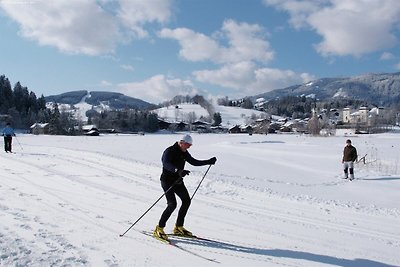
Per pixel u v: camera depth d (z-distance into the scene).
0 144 29.38
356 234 7.99
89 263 5.36
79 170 15.15
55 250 5.75
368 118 117.38
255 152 27.38
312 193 12.75
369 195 12.98
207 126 128.38
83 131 84.81
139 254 5.91
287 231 7.87
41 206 8.63
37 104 118.06
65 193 10.45
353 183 15.46
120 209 8.89
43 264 5.17
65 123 88.19
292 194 12.08
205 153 25.86
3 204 8.55
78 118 120.50
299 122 108.75
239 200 10.77
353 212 9.99
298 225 8.43
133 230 7.18
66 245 6.03
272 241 7.10
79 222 7.47
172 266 5.51
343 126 99.50
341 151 27.86
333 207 10.46
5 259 5.22
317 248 6.84
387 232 8.30
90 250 5.91
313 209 10.12
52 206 8.72
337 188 14.22
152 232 7.11
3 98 105.19
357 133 76.44
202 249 6.36
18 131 89.19
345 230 8.26
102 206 9.09
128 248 6.15
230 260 5.92
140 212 8.70
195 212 9.08
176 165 6.98
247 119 161.62
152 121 114.00
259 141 42.19
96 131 84.44
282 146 32.81
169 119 149.38
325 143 37.69
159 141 42.00
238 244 6.78
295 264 5.94
